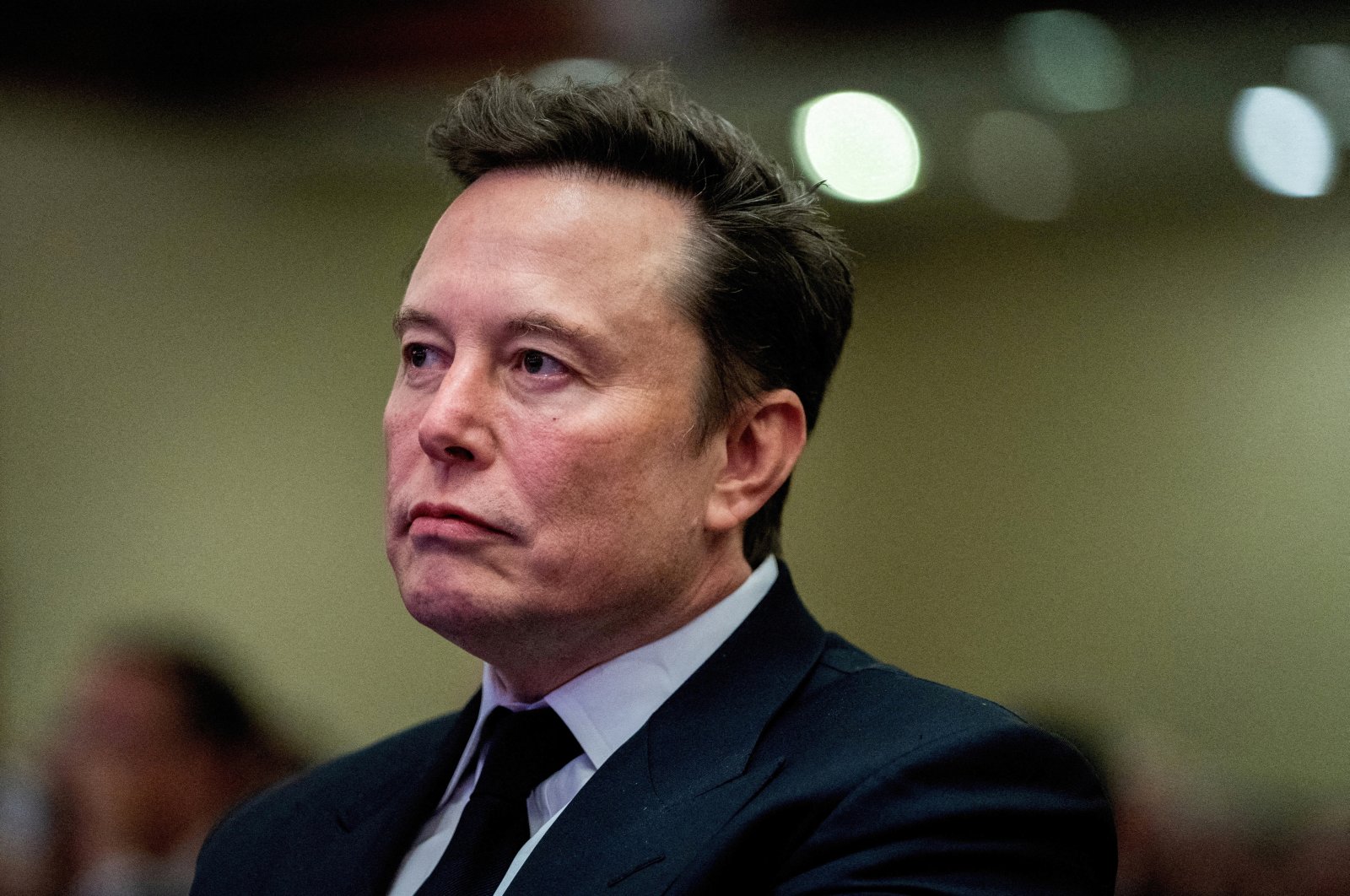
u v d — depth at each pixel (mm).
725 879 3670
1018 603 16531
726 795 3855
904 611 17172
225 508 16656
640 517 4016
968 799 3723
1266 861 11328
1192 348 15688
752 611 4402
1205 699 15273
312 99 14109
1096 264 16250
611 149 4242
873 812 3688
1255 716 15016
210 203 16219
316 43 13594
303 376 16594
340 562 16531
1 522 16344
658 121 4285
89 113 14445
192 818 10188
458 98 4574
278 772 10750
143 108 14414
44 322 16422
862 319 17641
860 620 17406
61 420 16484
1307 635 14859
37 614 16297
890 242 17391
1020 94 12602
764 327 4348
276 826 4734
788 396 4391
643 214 4180
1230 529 15383
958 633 16844
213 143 15023
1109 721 12922
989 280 16938
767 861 3746
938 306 17219
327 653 16484
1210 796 12008
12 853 9984
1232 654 15227
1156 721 15383
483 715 4414
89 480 16531
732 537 4418
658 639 4234
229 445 16672
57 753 10242
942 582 17000
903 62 12125
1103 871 3992
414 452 4051
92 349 16531
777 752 4000
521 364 4000
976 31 11586
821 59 12156
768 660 4285
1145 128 13375
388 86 13594
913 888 3562
